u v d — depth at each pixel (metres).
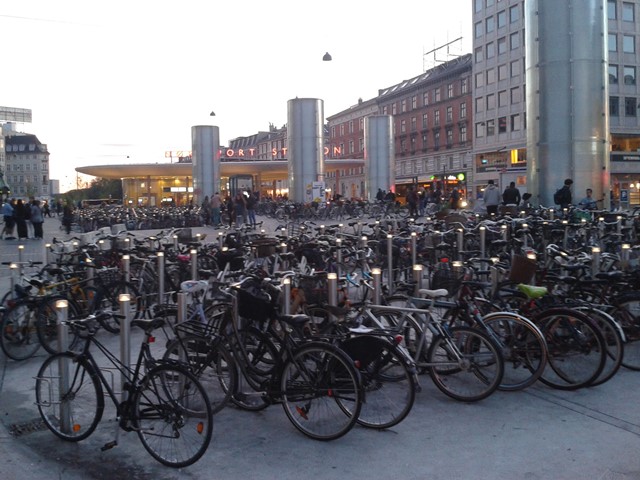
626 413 4.62
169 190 60.66
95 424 4.28
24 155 133.25
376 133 36.41
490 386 4.84
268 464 3.95
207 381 5.21
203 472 3.87
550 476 3.68
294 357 4.43
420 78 72.56
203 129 37.31
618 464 3.80
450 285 5.98
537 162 15.41
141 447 4.27
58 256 10.09
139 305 7.46
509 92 55.97
